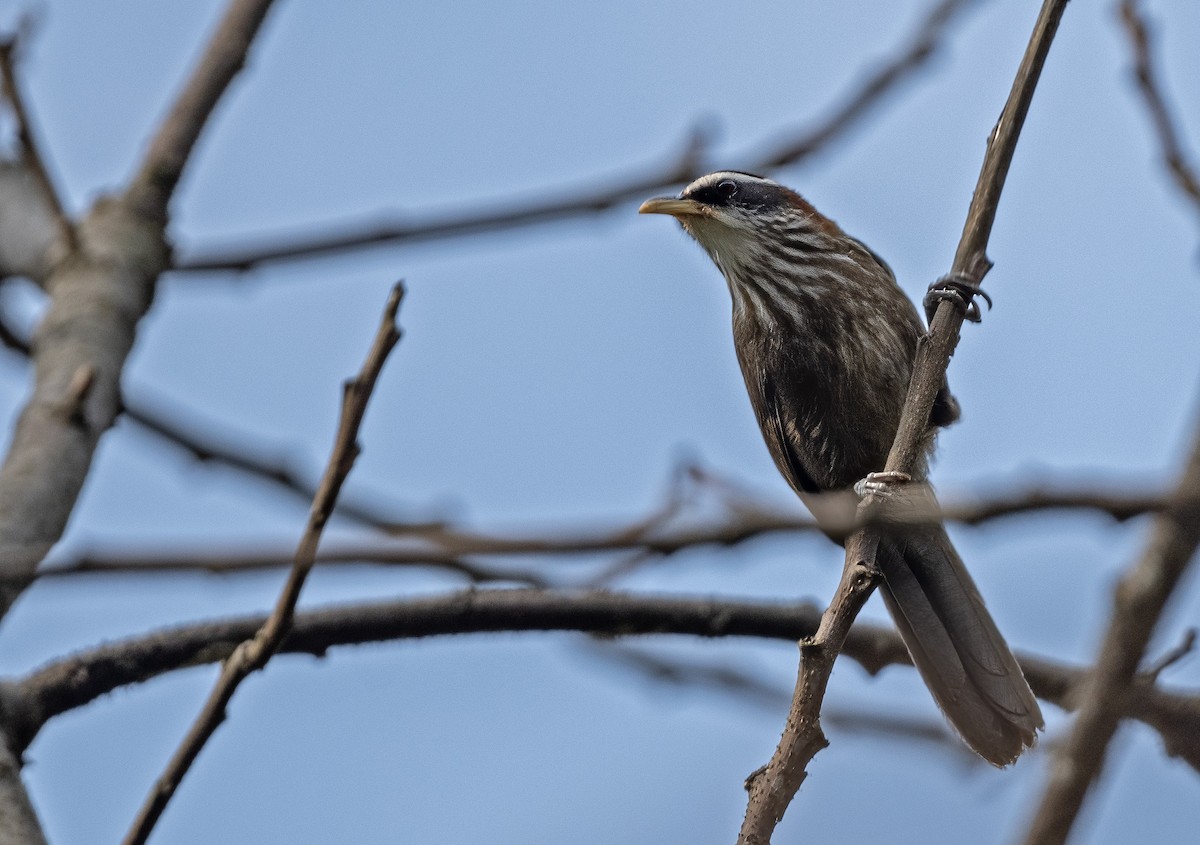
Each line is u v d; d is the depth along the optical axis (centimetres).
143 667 880
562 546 491
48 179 1060
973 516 470
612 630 926
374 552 506
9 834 733
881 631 1091
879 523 520
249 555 509
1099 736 549
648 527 491
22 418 972
